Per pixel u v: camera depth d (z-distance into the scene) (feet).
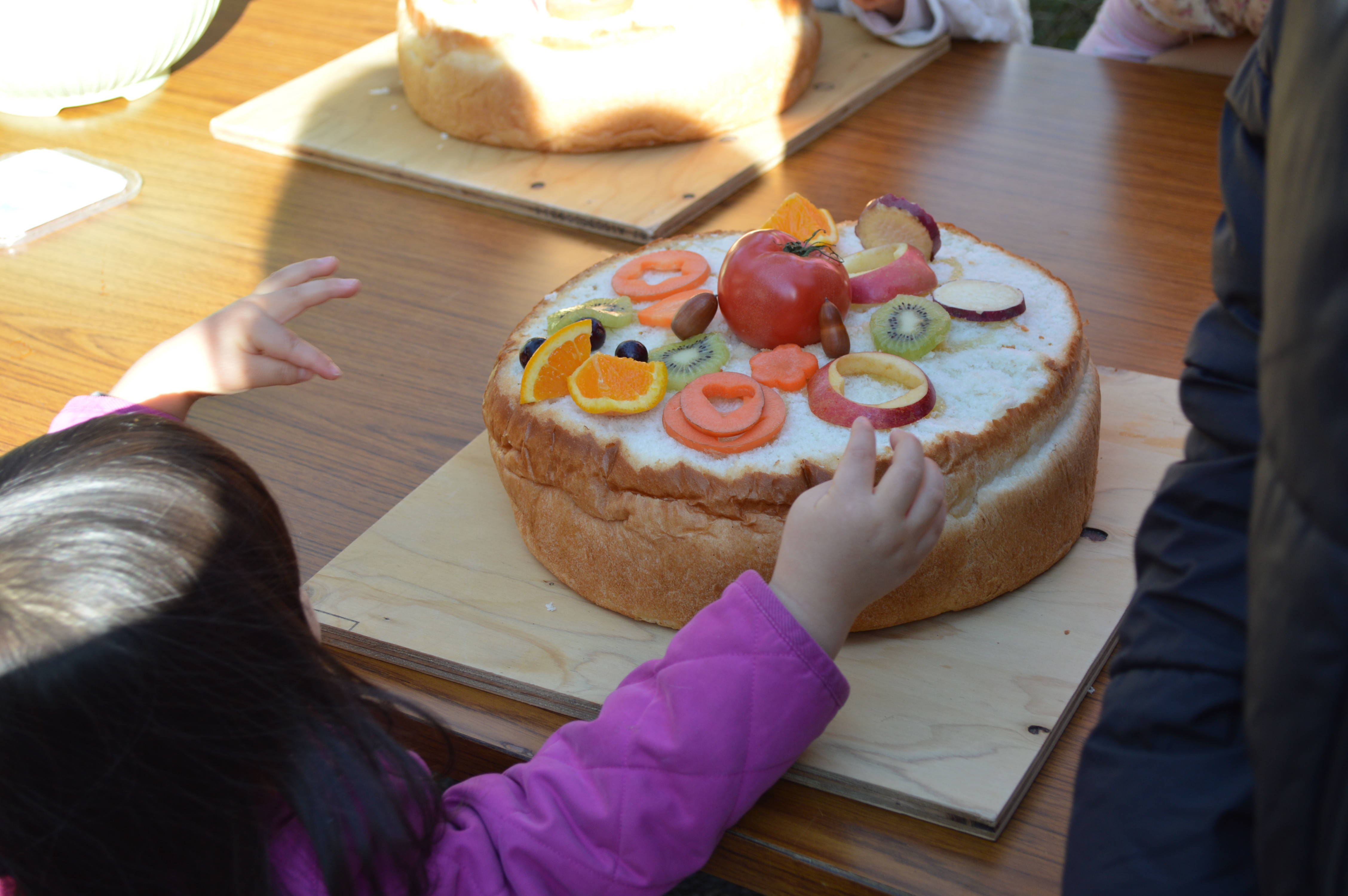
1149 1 6.91
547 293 4.70
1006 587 3.09
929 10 6.74
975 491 2.92
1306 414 1.23
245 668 2.00
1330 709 1.27
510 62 5.49
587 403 3.07
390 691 3.02
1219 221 1.85
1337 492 1.21
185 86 6.73
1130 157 5.50
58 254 5.12
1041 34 12.84
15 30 6.00
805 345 3.25
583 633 3.08
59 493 1.98
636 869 2.28
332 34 7.41
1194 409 1.83
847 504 2.37
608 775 2.32
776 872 2.57
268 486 3.57
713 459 2.91
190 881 2.06
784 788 2.67
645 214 5.03
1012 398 3.02
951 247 3.90
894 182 5.38
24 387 4.20
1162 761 1.78
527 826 2.31
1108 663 2.99
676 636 2.49
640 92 5.46
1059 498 3.11
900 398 2.97
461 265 4.95
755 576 2.44
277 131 5.99
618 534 3.02
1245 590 1.73
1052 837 2.53
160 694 1.92
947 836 2.54
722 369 3.18
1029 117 5.96
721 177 5.33
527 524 3.30
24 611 1.86
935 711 2.76
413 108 6.14
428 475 3.78
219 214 5.42
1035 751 2.64
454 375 4.26
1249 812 1.69
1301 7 1.28
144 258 5.07
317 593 3.26
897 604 2.95
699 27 5.49
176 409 3.09
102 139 6.15
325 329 4.54
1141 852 1.75
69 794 1.94
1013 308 3.37
